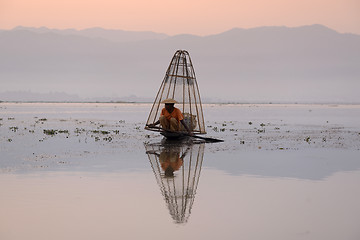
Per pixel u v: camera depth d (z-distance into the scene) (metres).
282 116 91.25
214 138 38.56
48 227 13.36
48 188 17.94
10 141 34.06
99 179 19.83
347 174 21.62
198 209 15.35
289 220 14.22
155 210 15.18
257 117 84.69
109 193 17.28
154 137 38.78
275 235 12.88
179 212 14.92
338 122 67.75
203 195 17.25
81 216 14.45
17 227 13.34
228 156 27.52
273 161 25.53
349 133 45.25
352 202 16.34
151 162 24.75
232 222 13.98
